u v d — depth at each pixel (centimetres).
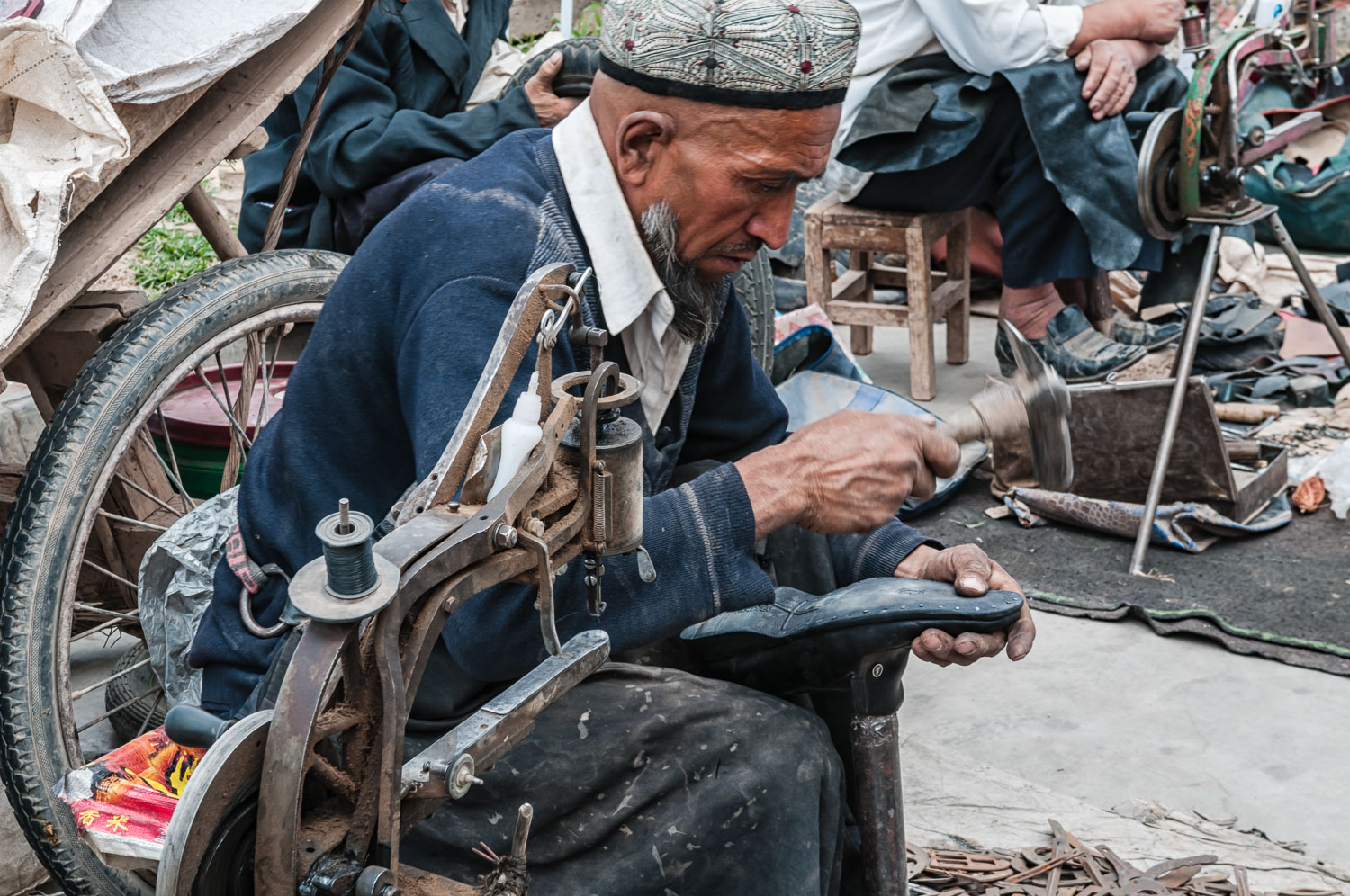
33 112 177
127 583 236
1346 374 398
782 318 326
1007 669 271
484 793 146
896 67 399
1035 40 376
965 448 344
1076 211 383
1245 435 370
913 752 239
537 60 371
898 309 414
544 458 110
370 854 102
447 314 144
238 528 165
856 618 154
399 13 373
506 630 130
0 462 299
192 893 97
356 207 370
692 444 190
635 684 154
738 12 138
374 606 93
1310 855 212
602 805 147
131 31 194
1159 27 385
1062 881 201
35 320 189
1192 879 201
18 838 210
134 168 211
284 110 379
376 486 161
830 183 474
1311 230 512
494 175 153
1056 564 313
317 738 98
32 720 191
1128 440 321
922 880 201
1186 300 392
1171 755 240
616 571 133
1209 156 316
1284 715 251
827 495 140
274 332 259
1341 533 322
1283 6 497
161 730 154
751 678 168
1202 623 281
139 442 236
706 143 144
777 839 146
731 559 137
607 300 152
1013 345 145
